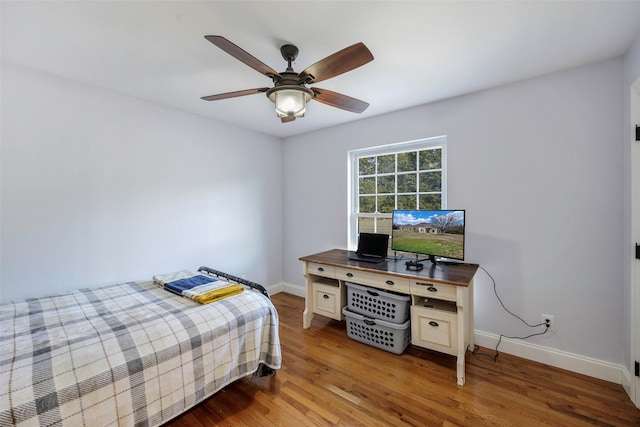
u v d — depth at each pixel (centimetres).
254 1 132
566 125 202
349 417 161
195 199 296
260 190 365
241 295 198
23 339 134
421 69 199
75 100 218
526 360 218
